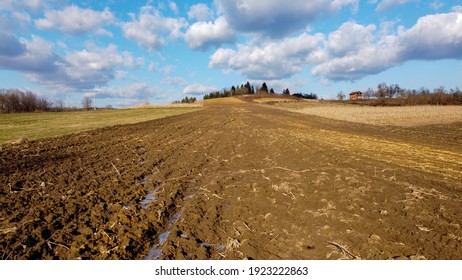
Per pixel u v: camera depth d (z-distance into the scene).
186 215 6.09
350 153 11.92
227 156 12.10
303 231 5.22
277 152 12.41
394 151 12.54
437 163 10.20
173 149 13.79
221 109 63.41
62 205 6.54
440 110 42.62
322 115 39.97
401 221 5.50
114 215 5.95
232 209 6.35
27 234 5.14
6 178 8.40
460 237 4.90
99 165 10.30
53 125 25.94
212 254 4.73
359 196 6.69
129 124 27.48
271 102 99.12
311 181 7.91
